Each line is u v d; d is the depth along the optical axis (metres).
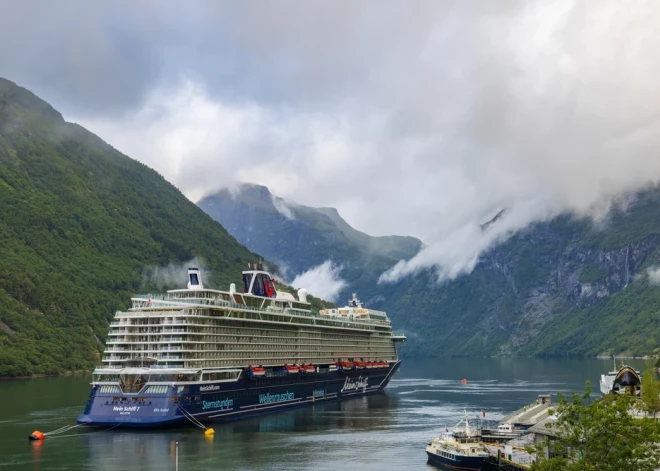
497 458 172.25
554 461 113.81
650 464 114.75
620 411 113.00
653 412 175.50
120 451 196.00
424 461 186.88
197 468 177.88
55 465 179.88
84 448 199.88
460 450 179.38
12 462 182.75
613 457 110.75
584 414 114.81
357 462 185.50
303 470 176.50
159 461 184.62
